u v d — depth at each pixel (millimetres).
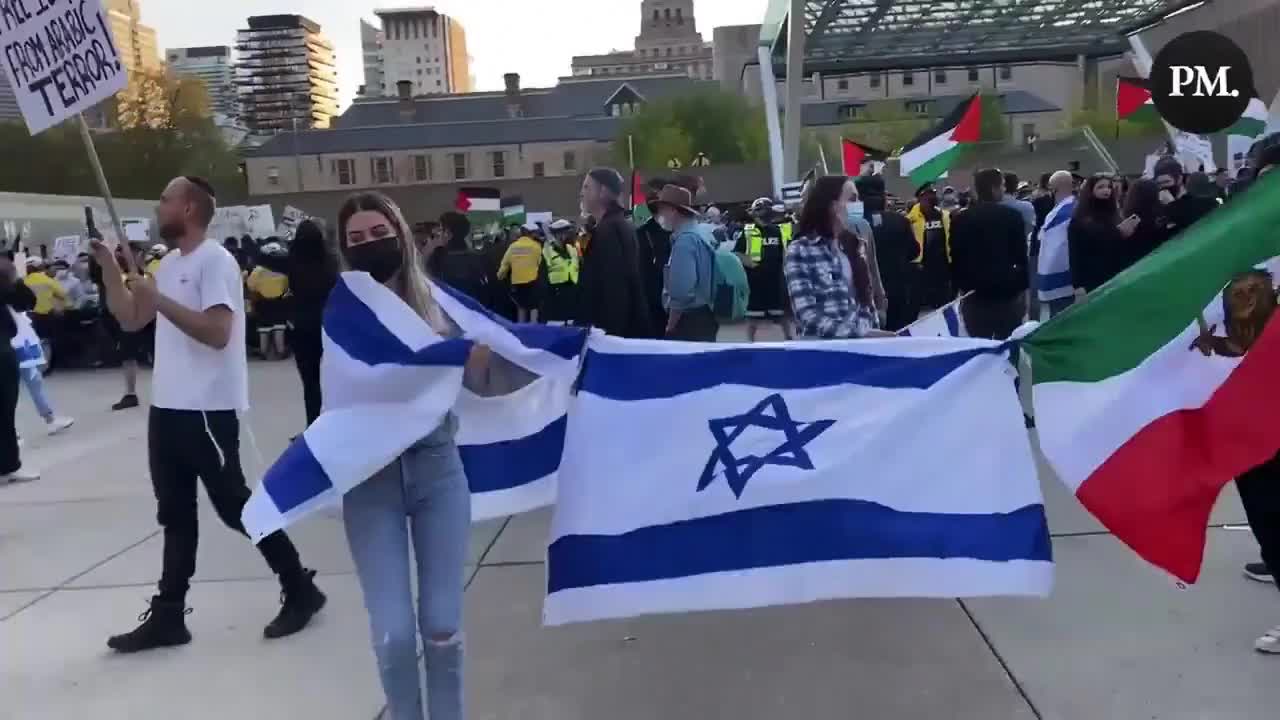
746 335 13984
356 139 93562
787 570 3787
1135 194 7449
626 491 3785
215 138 70375
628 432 3803
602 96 99562
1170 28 33812
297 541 6180
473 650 4523
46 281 15328
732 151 71062
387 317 3174
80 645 4812
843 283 5184
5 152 60625
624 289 6504
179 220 4504
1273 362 3471
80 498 7562
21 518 7070
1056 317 3785
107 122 66688
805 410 3840
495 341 3588
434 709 3271
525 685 4188
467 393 3867
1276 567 3855
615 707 3982
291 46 141750
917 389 3857
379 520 3248
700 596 3768
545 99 99750
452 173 93062
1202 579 4891
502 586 5281
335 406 3188
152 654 4668
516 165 93062
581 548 3756
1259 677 3959
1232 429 3506
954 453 3824
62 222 32500
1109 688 3939
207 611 5152
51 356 15562
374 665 4461
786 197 18047
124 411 11461
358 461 3072
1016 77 93500
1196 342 3588
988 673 4109
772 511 3809
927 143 12344
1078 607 4664
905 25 27688
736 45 123125
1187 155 13242
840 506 3812
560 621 3746
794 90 25422
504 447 4137
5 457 8141
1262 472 3748
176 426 4586
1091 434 3666
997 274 7855
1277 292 3512
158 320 4648
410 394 3129
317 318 8055
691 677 4195
